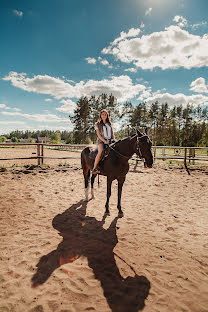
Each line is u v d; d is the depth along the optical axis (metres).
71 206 4.64
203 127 51.16
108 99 42.75
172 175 8.59
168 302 1.98
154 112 50.66
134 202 5.11
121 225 3.73
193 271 2.47
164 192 6.10
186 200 5.36
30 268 2.39
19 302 1.90
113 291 2.10
